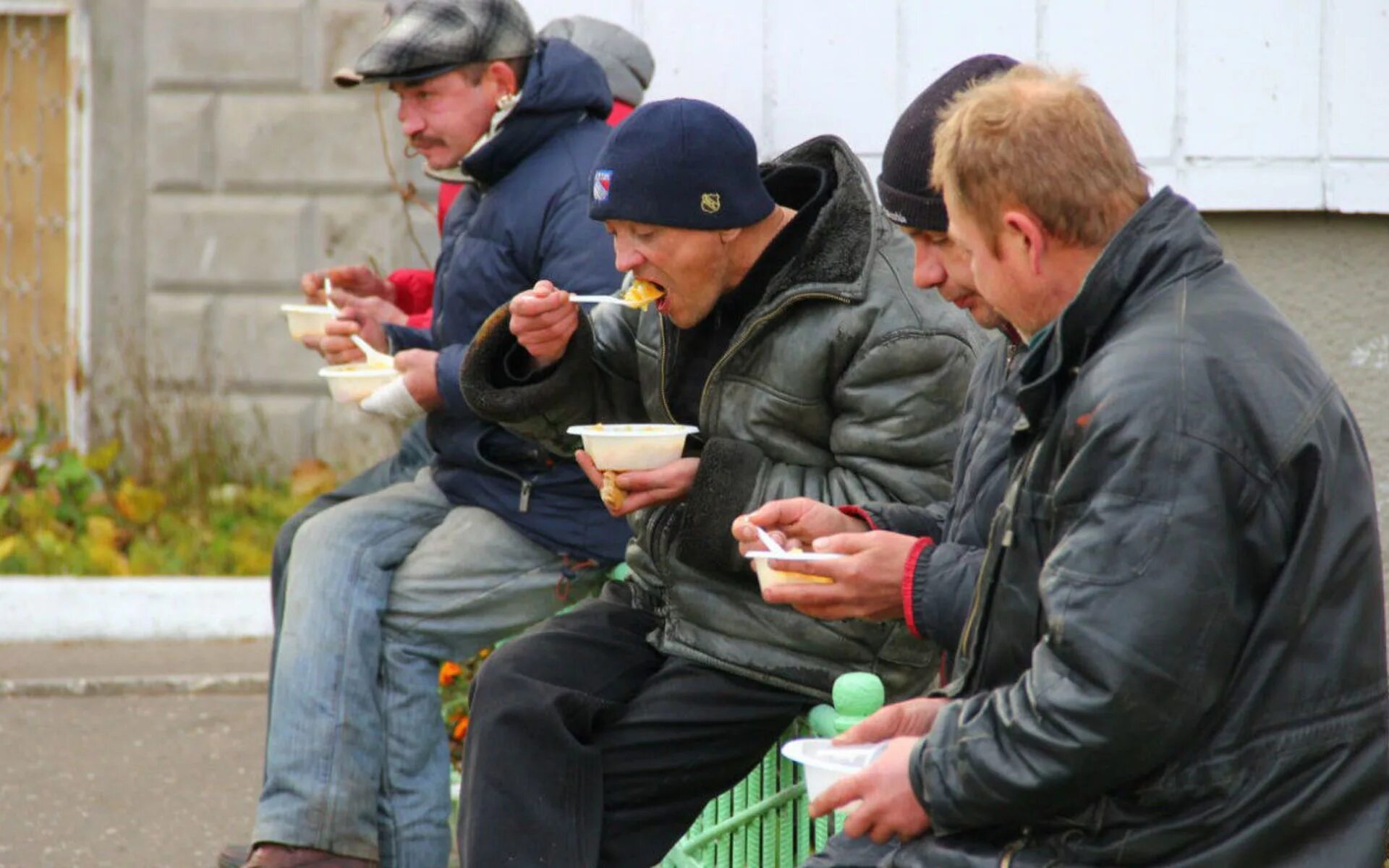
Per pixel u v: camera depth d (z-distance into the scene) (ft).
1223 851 27.66
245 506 101.14
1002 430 33.81
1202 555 26.61
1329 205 57.47
